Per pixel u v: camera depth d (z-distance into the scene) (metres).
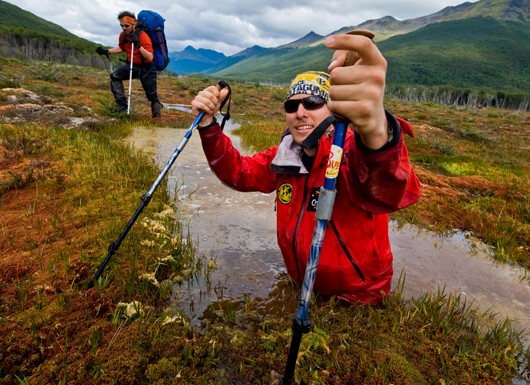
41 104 9.55
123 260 2.61
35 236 2.89
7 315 2.01
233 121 12.25
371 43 1.04
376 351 1.95
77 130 6.93
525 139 13.58
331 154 1.39
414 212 4.46
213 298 2.40
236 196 4.54
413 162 7.85
